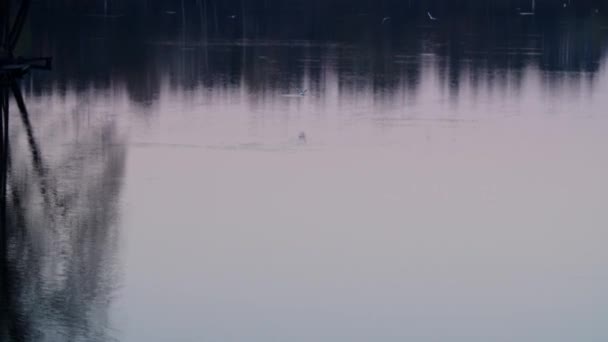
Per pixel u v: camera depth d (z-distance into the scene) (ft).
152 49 379.96
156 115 241.35
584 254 148.77
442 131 231.09
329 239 152.87
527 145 218.38
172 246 147.95
